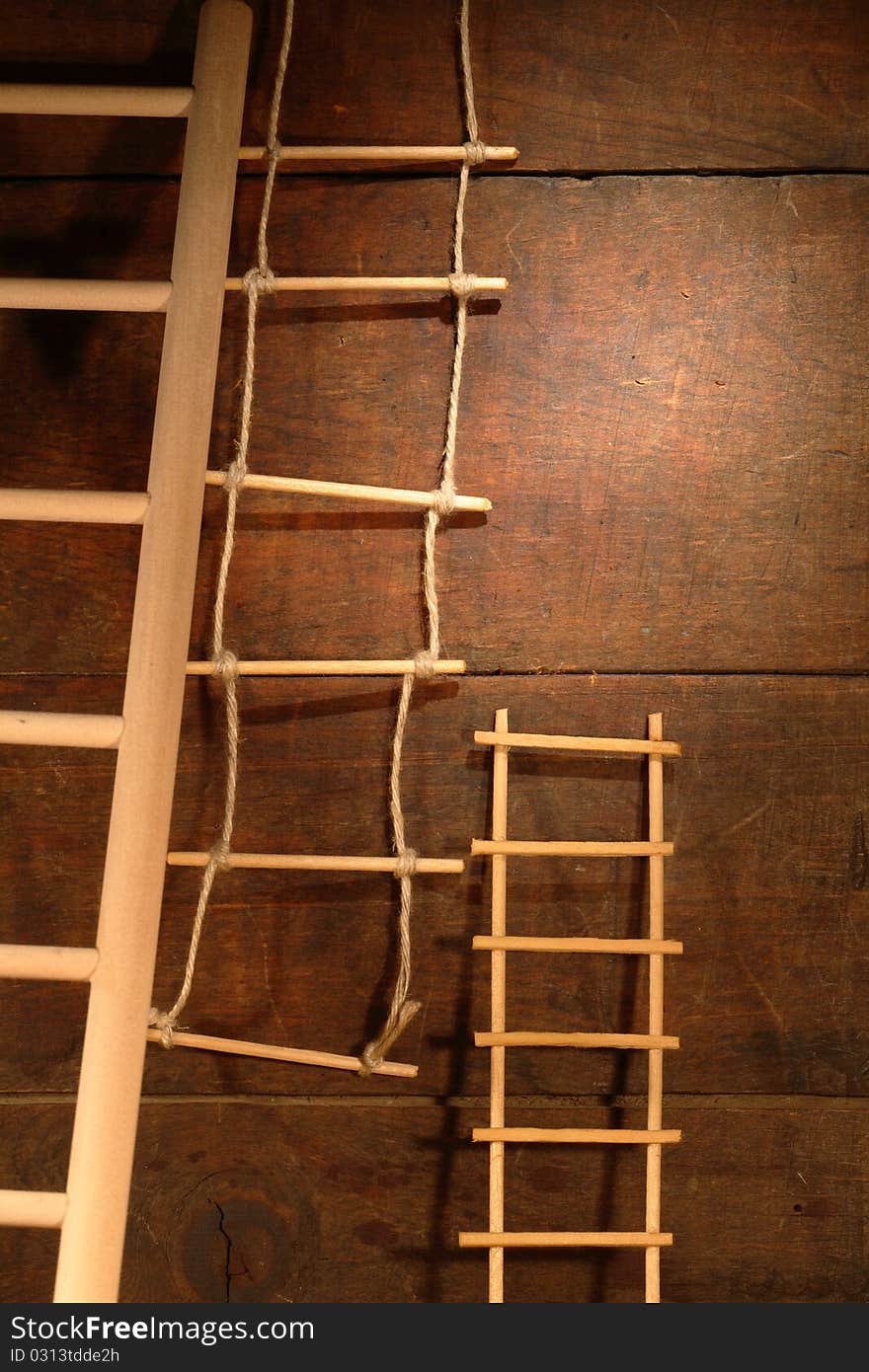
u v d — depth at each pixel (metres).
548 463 1.11
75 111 1.00
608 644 1.10
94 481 1.12
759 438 1.10
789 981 1.08
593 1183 1.07
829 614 1.10
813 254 1.11
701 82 1.11
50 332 1.13
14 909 1.10
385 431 1.11
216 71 1.00
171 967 1.09
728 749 1.09
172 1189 1.08
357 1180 1.08
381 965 1.09
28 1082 1.09
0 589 1.12
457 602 1.10
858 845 1.09
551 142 1.11
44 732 0.90
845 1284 1.06
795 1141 1.08
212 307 0.97
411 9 1.12
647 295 1.11
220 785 1.10
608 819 1.09
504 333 1.11
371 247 1.12
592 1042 1.02
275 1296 1.07
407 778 1.10
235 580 1.11
